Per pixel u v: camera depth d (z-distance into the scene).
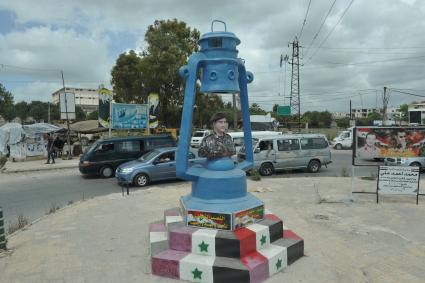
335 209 8.78
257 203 5.39
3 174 18.06
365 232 6.82
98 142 16.53
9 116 80.81
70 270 5.21
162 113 35.78
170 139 17.61
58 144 25.94
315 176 15.76
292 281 4.67
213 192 5.13
